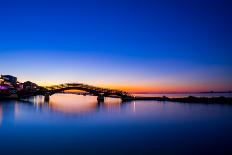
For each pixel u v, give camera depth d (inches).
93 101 5639.8
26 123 2049.7
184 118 2393.0
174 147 1226.6
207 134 1561.3
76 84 5093.5
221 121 2162.9
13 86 6628.9
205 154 1106.1
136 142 1347.2
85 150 1189.7
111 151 1169.4
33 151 1173.1
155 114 2775.6
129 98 5748.0
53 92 5078.7
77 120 2260.1
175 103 4694.9
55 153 1138.7
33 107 3555.6
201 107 3698.3
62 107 3698.3
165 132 1646.2
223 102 4589.1
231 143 1301.7
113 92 5477.4
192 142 1330.0
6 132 1642.5
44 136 1515.7
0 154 1119.0
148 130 1727.4
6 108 3324.3
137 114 2787.9
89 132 1660.9
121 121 2209.6
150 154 1117.1
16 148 1221.1
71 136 1515.7
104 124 2016.5
